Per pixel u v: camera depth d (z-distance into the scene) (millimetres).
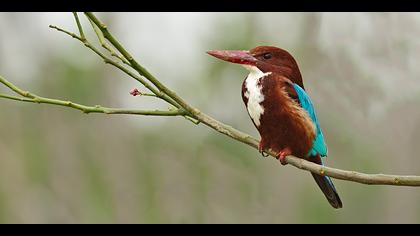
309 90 13930
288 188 13328
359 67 13977
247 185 13328
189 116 6691
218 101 13023
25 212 13641
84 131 14203
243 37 12945
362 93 13859
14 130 14109
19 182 13852
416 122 13594
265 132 7699
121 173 13859
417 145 13477
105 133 14156
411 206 13117
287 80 7652
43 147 14117
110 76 13789
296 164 7496
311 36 14039
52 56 13852
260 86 7648
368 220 13016
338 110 13758
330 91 13898
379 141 13570
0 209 13562
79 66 13523
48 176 14000
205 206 13328
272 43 13570
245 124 13016
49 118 14258
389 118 13695
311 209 13148
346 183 13102
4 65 14109
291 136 7605
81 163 14039
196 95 13023
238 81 12977
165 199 13477
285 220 13117
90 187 13836
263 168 13406
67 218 13664
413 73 13898
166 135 13547
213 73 13000
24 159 13953
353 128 13641
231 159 13211
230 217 13172
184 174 13445
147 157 13688
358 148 13406
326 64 14039
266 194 13305
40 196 13859
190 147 13359
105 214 13477
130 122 14188
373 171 13258
